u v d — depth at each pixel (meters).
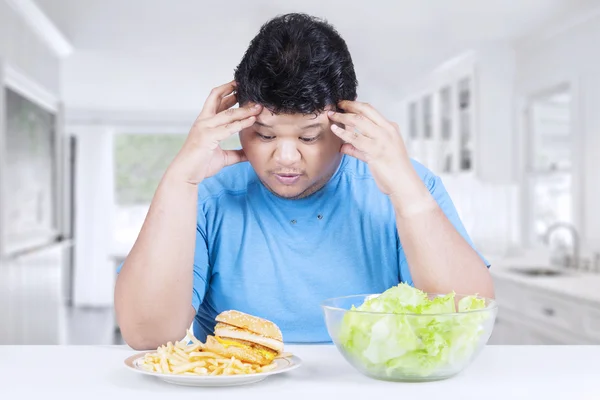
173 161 1.04
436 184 1.27
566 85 4.11
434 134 5.67
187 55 5.55
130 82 6.84
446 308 0.91
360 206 1.25
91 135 8.78
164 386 0.87
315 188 1.14
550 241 4.31
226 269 1.25
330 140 1.05
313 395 0.83
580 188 3.91
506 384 0.88
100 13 4.21
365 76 6.04
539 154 4.55
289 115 0.98
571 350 1.09
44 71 4.79
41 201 4.59
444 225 1.06
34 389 0.85
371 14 4.06
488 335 0.89
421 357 0.85
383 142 1.01
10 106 3.74
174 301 1.06
